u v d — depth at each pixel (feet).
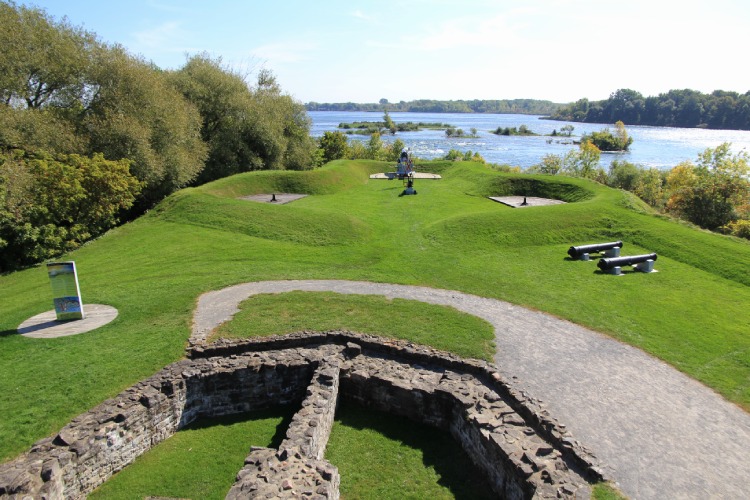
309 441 34.91
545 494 29.53
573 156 246.47
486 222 100.42
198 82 176.14
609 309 62.23
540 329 55.72
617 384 44.57
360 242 93.35
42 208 87.20
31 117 104.27
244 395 45.39
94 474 35.65
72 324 56.08
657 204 189.57
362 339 50.39
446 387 42.22
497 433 35.65
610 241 94.27
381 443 40.57
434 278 73.61
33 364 46.68
